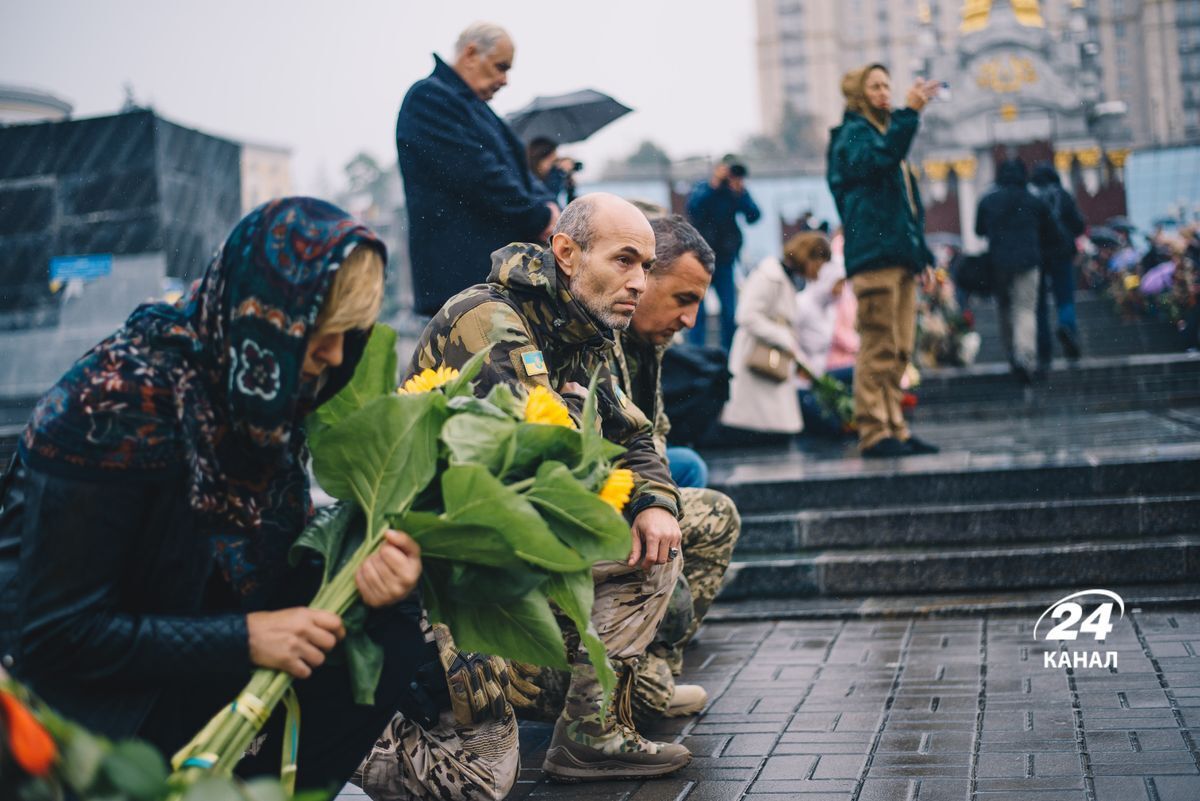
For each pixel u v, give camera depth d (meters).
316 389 2.57
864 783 3.75
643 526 3.68
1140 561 6.24
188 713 2.57
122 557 2.42
